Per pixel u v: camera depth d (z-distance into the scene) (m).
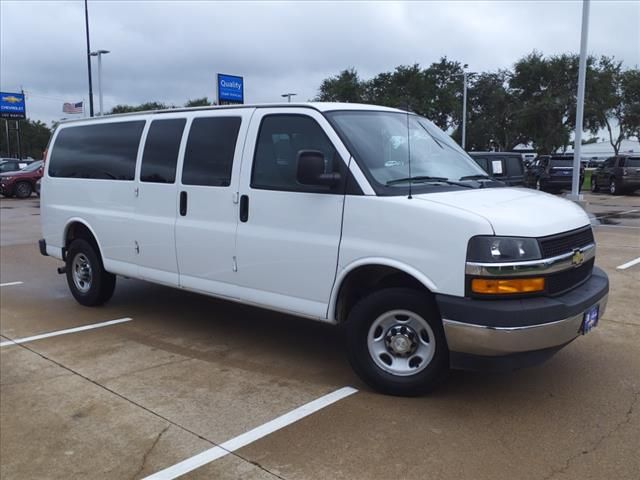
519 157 13.63
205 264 5.32
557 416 4.00
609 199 23.98
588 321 4.15
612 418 3.96
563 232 4.07
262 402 4.29
